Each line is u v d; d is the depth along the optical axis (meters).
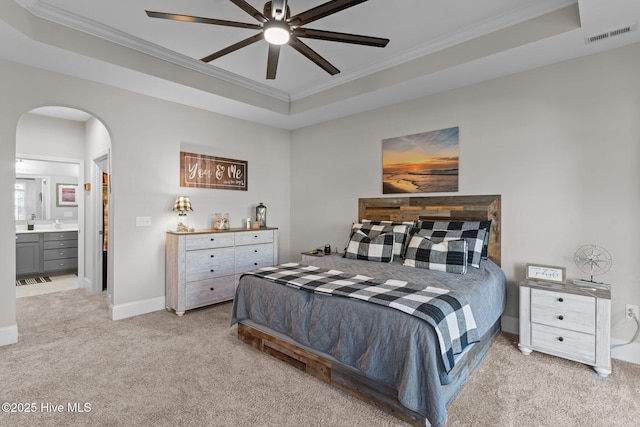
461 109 3.39
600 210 2.66
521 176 3.04
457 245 2.88
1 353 2.63
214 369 2.39
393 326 1.84
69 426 1.77
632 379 2.25
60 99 3.06
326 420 1.83
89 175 4.64
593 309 2.35
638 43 2.49
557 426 1.78
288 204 5.26
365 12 2.51
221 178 4.38
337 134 4.56
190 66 3.39
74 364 2.46
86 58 2.75
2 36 2.39
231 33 2.81
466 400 2.01
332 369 2.16
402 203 3.86
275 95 4.25
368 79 3.56
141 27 2.74
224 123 4.41
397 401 1.83
